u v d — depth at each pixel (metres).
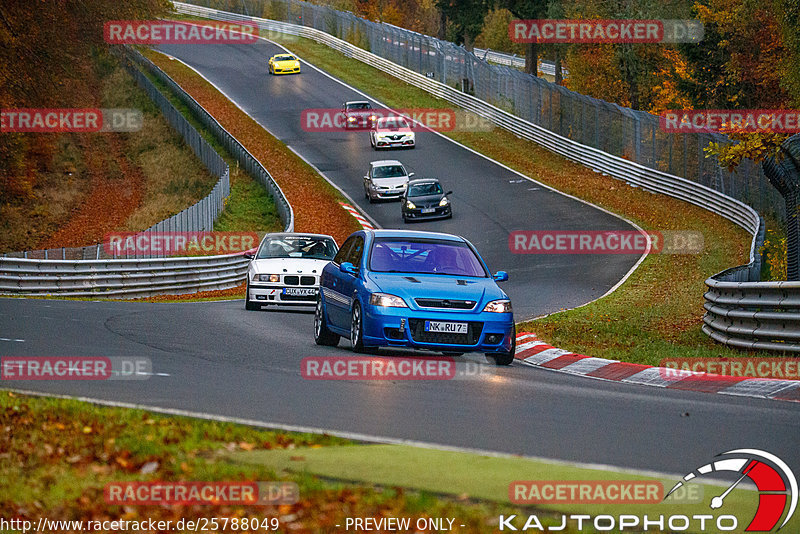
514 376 43.50
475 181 187.12
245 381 39.31
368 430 29.95
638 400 37.22
